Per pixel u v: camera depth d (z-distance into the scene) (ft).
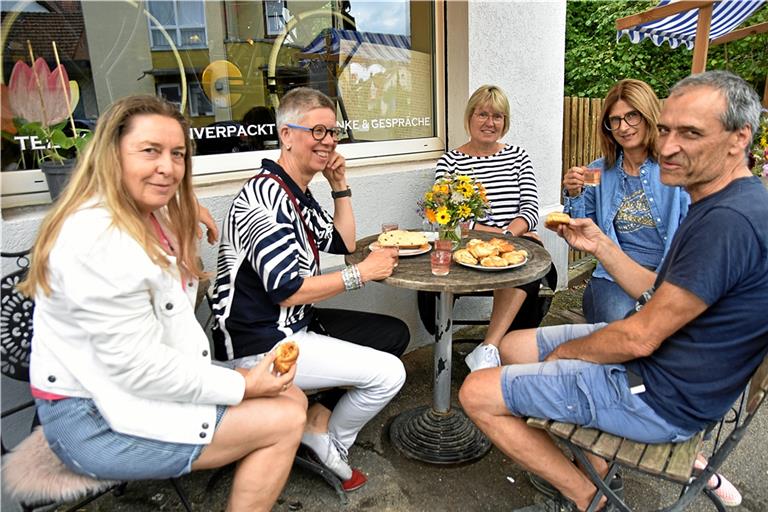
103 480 4.70
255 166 9.41
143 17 8.45
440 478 7.33
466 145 10.57
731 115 4.58
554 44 12.82
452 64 11.47
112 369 4.34
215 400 4.88
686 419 4.86
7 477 4.70
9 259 6.44
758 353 4.67
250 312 6.37
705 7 11.81
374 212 10.30
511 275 6.67
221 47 9.31
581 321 9.55
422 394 9.50
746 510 6.73
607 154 8.58
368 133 11.11
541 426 5.32
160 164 4.58
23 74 7.14
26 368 5.67
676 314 4.64
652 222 8.07
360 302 10.21
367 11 10.82
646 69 30.60
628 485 7.20
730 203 4.58
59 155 7.36
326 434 6.79
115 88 8.39
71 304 4.16
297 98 6.48
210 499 6.87
